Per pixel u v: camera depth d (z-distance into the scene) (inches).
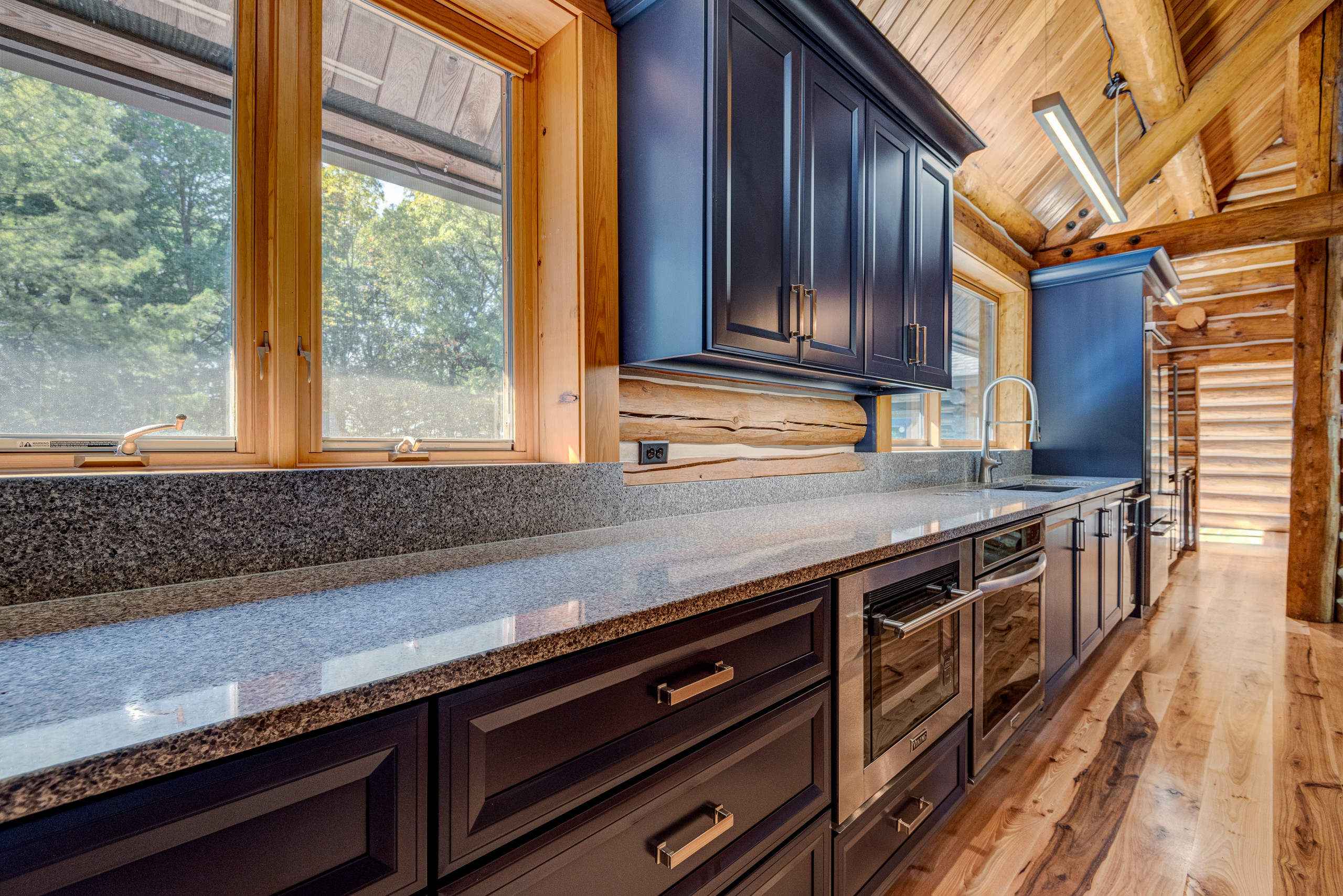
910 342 80.0
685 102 54.2
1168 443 171.9
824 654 44.2
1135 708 92.5
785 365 62.1
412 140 52.6
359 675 21.9
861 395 99.3
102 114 37.2
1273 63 158.6
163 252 39.3
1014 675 73.4
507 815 25.8
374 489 43.1
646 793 31.8
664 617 31.9
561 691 27.8
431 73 53.9
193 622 28.5
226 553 36.6
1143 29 109.0
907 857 53.9
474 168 57.2
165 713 18.7
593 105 58.0
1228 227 137.8
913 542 52.8
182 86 40.3
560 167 59.0
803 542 50.6
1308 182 136.6
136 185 38.4
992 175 130.9
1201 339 222.2
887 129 75.4
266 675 21.9
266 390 43.3
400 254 51.5
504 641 25.8
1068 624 92.0
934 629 57.6
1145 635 127.3
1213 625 133.6
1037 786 72.0
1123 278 145.2
